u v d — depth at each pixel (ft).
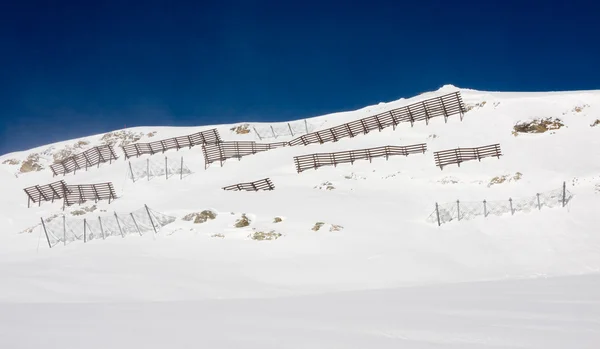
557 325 30.30
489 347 25.72
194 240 88.17
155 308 43.75
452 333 28.91
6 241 104.99
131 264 75.00
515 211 86.48
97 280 65.57
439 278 64.95
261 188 113.50
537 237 76.95
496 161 108.78
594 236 73.51
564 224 78.95
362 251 77.46
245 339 28.12
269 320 34.68
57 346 26.48
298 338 28.40
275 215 95.30
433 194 102.06
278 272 70.08
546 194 88.53
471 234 81.46
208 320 35.04
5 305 48.06
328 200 102.12
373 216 92.63
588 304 37.81
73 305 47.60
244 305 45.27
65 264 76.13
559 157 103.55
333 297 50.55
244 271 70.90
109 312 40.73
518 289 49.19
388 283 63.72
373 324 32.19
